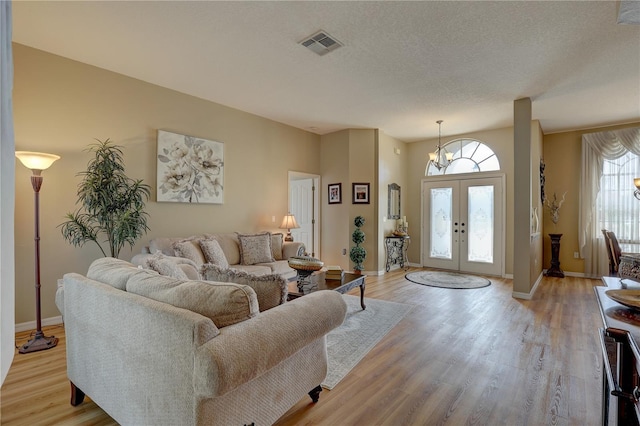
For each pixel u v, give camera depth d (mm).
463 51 3105
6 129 1056
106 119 3582
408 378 2234
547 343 2824
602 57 3195
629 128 5332
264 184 5391
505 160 5969
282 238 4961
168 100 4117
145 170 3906
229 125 4844
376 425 1736
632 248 5340
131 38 2914
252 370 1254
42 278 3170
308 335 1561
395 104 4664
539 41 2904
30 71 3094
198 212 4453
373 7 2445
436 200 6898
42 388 2100
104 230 3365
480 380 2205
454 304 4047
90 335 1715
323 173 6500
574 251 5914
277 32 2799
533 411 1860
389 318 3492
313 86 4027
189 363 1198
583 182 5766
